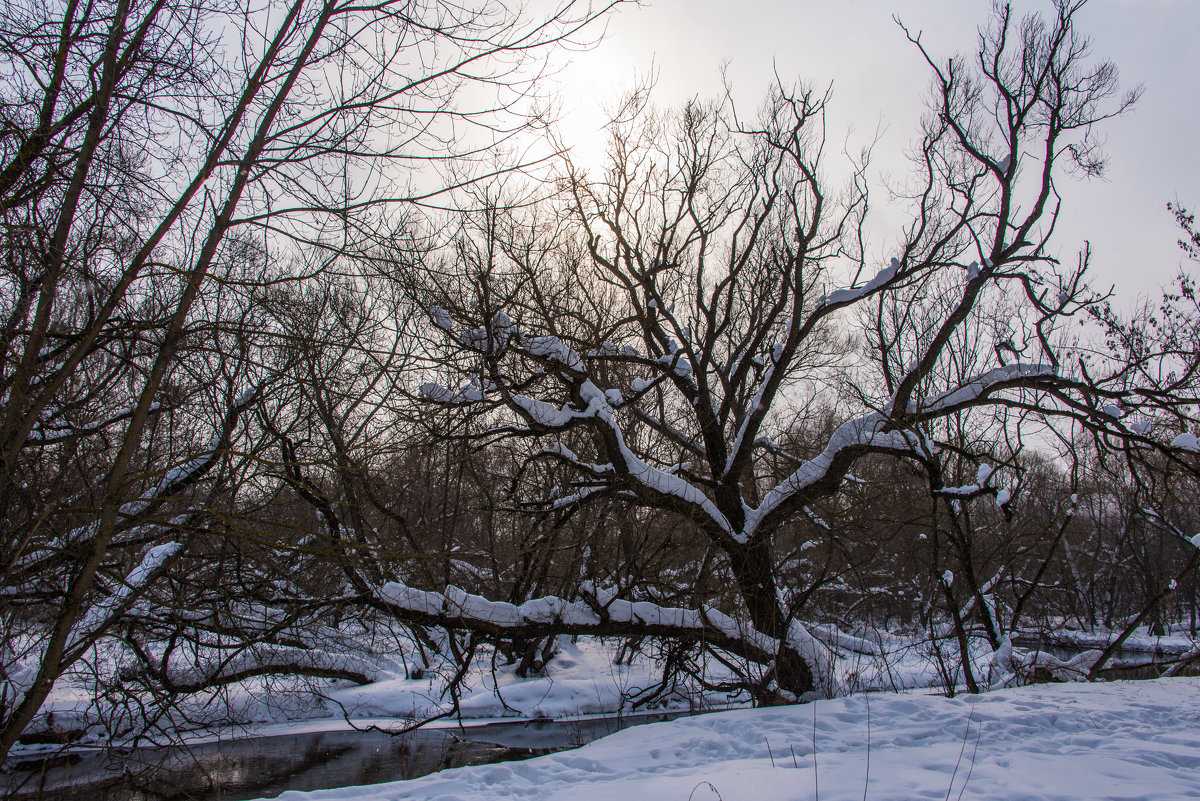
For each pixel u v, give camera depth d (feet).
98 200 21.52
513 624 38.37
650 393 60.70
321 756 37.63
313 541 31.04
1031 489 57.06
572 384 40.63
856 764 23.70
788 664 40.37
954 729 28.94
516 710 45.91
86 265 22.54
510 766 26.30
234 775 34.09
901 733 28.30
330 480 36.50
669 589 43.65
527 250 41.42
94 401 31.71
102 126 20.68
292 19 21.35
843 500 46.93
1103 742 26.30
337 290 36.94
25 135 20.24
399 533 44.42
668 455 58.80
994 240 45.24
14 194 20.70
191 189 21.07
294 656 43.57
